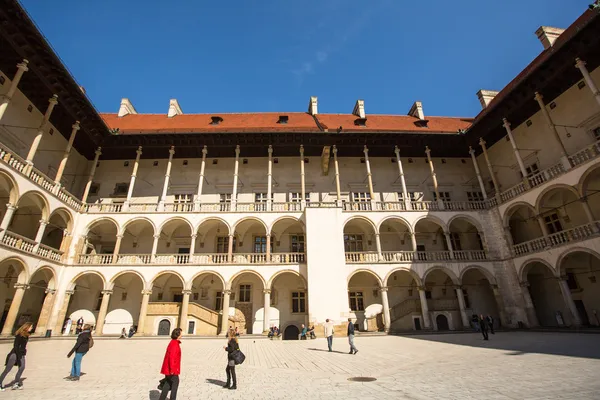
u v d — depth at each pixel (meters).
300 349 15.91
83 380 8.79
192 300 26.66
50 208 22.48
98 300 26.75
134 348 16.86
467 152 31.64
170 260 25.38
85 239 25.47
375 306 27.09
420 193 30.72
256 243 28.77
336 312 22.92
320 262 24.22
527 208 26.38
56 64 20.78
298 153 31.05
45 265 22.17
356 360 11.86
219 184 30.34
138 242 28.42
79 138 27.77
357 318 26.84
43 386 8.02
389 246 29.17
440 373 8.87
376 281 27.80
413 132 28.53
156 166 31.14
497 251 26.16
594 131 21.38
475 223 27.06
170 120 33.81
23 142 22.80
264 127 30.75
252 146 29.41
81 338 9.17
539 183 22.66
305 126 31.42
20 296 19.78
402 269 25.44
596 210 21.42
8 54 19.56
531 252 23.17
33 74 21.03
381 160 31.98
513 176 27.61
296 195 30.38
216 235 28.78
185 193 30.03
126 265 24.78
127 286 27.02
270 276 24.72
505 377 7.95
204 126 31.58
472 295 27.95
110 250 28.48
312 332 21.97
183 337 22.48
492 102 28.61
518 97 24.12
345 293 23.45
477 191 31.11
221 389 7.75
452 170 31.97
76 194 29.06
